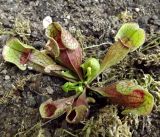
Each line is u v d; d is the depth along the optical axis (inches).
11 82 11.6
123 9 13.6
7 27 12.8
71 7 13.4
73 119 9.9
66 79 11.5
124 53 11.1
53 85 11.5
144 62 12.0
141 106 10.2
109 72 12.0
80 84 11.3
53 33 10.9
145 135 11.0
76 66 11.2
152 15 13.4
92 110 11.2
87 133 10.6
